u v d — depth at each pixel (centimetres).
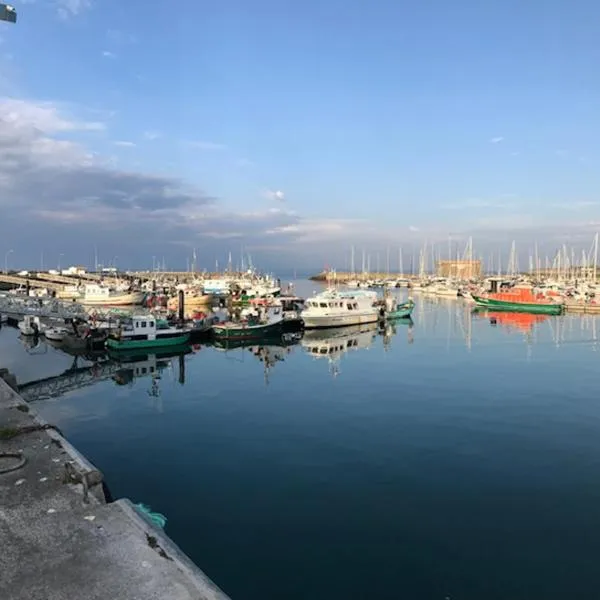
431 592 993
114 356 4062
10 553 612
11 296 6588
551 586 1009
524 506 1373
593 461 1717
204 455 1811
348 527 1257
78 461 920
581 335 5172
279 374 3353
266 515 1325
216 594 536
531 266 14725
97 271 15338
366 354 4125
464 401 2575
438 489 1488
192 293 8650
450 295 11562
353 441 1953
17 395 1415
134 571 577
